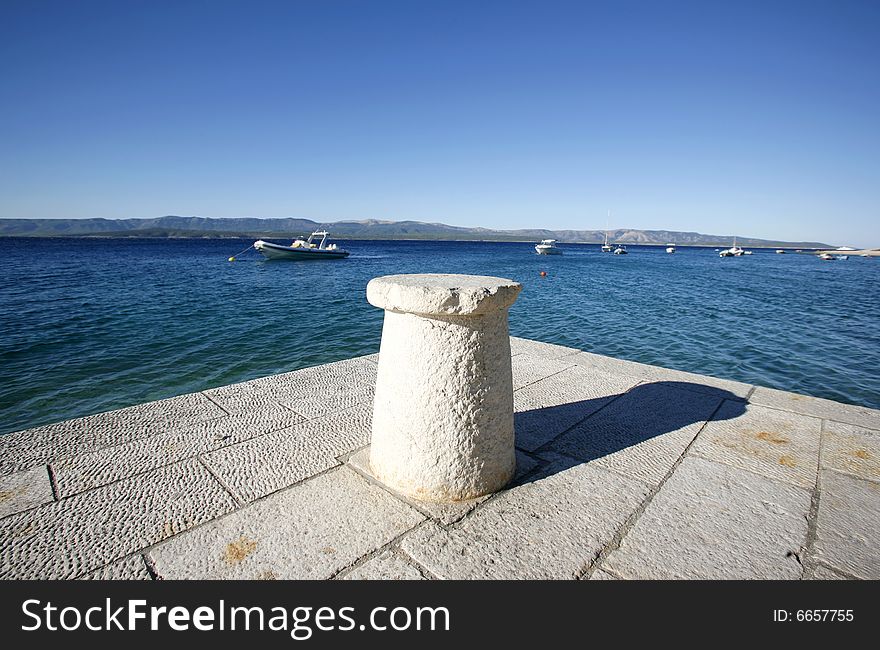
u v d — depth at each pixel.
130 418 3.57
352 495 2.57
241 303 17.86
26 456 2.95
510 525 2.36
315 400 4.00
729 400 4.15
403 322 2.51
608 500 2.59
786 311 19.80
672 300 22.86
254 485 2.66
